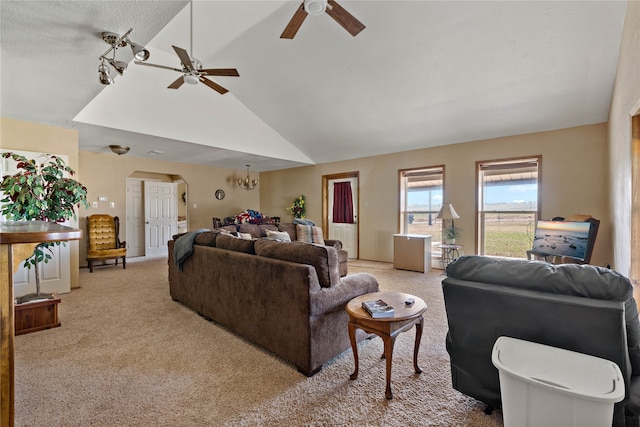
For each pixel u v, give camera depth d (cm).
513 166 477
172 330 274
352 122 520
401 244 541
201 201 752
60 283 390
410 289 408
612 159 349
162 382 192
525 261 147
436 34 317
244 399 175
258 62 419
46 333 266
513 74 349
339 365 214
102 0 170
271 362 217
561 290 130
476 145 502
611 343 120
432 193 564
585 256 335
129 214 692
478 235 503
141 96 434
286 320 211
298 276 201
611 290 120
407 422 156
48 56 227
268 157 638
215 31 357
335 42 353
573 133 421
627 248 260
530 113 409
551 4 266
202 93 504
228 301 265
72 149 407
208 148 544
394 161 602
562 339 130
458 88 388
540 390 114
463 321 159
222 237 296
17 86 276
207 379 196
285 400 174
